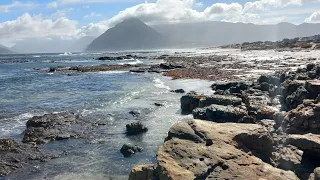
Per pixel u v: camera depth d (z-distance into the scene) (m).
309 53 92.56
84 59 138.38
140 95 31.53
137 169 10.76
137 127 18.70
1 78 55.34
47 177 12.92
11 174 13.32
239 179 8.83
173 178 9.12
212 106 18.17
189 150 10.59
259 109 18.48
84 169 13.59
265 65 56.97
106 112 24.12
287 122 13.93
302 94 16.78
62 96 32.88
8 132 19.44
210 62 73.44
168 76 48.94
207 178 9.02
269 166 9.81
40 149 16.22
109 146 16.45
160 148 11.08
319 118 12.63
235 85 28.39
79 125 20.45
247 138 11.52
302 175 9.71
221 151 10.38
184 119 21.05
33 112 24.98
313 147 10.41
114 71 64.81
